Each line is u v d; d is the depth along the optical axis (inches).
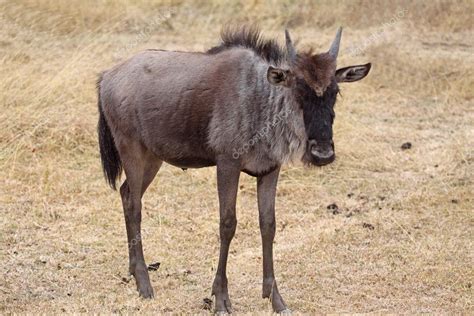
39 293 1003.9
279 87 916.0
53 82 1556.3
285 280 1055.6
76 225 1206.9
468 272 1073.5
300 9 2218.3
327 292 1022.4
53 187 1316.4
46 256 1106.7
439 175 1406.3
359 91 1759.4
